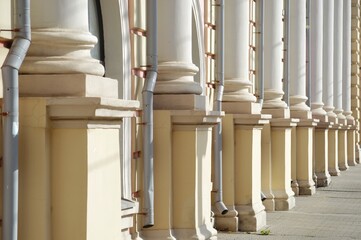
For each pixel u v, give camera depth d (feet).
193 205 43.45
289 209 67.82
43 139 28.27
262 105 66.28
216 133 52.85
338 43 111.14
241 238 52.44
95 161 29.25
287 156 68.69
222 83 54.24
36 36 29.22
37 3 29.35
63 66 29.17
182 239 43.16
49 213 28.66
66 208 28.78
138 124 41.29
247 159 55.36
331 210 68.90
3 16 27.63
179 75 43.55
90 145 28.81
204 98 44.45
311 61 93.09
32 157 28.32
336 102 112.16
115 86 30.83
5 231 27.09
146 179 41.24
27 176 28.35
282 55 72.90
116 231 31.14
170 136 42.91
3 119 27.09
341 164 116.06
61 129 28.73
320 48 93.50
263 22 65.46
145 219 41.16
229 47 56.70
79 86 28.86
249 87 57.31
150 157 41.39
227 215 54.39
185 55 43.86
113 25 38.83
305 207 70.49
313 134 88.58
